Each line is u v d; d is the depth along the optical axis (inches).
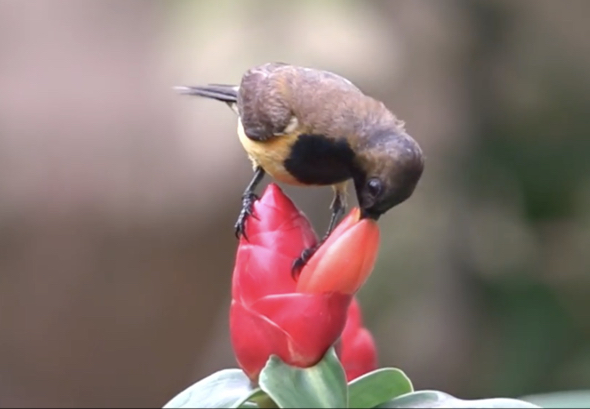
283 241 177.6
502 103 569.9
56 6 518.9
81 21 518.0
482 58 568.7
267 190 184.4
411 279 540.4
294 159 245.1
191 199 509.4
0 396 534.3
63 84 507.5
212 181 506.6
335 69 493.4
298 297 173.0
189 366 550.0
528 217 564.1
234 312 176.7
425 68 548.4
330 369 171.2
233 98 283.9
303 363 171.9
